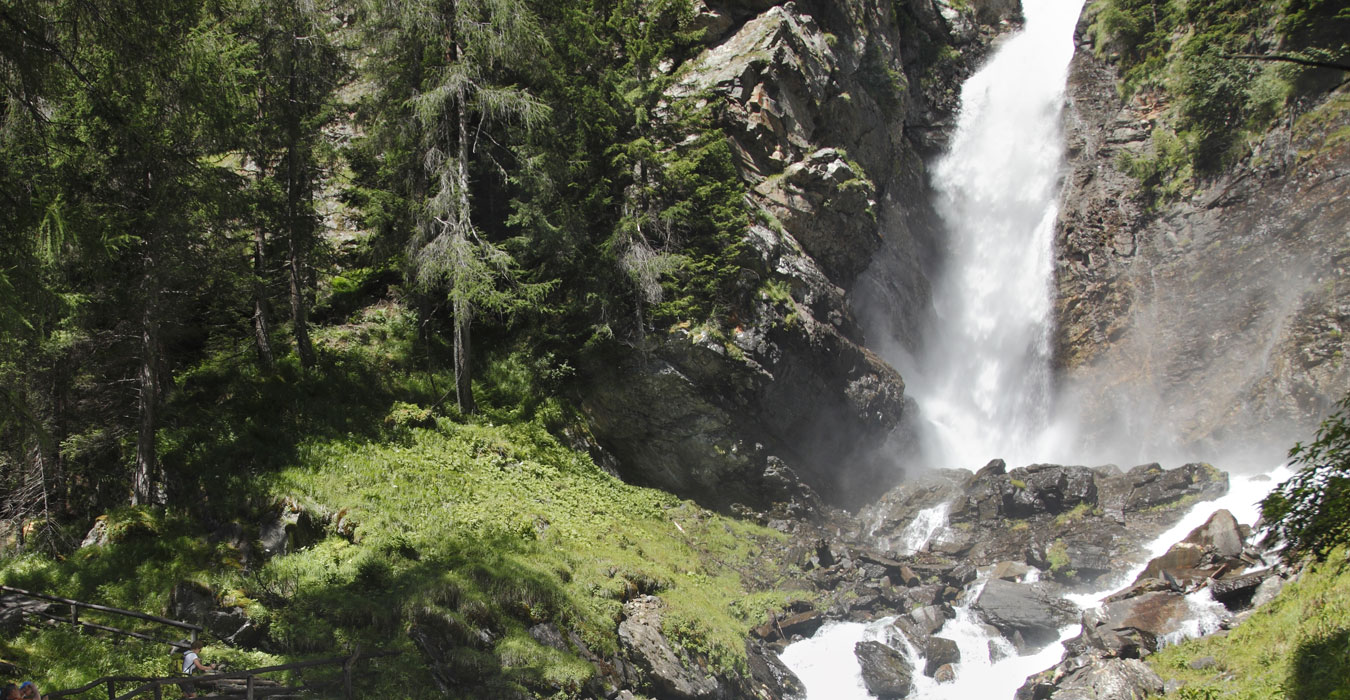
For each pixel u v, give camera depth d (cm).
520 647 1557
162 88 1509
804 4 3497
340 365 2409
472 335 2672
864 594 2288
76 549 1744
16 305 1188
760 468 2669
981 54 4797
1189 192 3619
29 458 1825
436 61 2373
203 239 1931
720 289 2605
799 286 2834
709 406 2580
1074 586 2291
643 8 2853
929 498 2838
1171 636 1794
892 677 1991
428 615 1543
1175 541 2348
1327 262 2967
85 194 1686
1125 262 3725
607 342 2567
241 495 1789
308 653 1460
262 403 2152
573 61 2588
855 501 2928
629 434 2636
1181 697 1570
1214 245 3416
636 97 2616
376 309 2703
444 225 2323
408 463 2066
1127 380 3512
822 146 3331
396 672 1425
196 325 2416
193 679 1111
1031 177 4212
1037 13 4891
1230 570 1950
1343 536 1317
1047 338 3878
